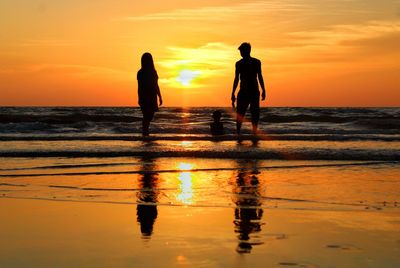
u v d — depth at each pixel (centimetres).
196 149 940
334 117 2833
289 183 602
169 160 842
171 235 364
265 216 428
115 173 693
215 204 481
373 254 316
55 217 425
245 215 432
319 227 388
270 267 291
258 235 364
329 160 834
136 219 418
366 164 780
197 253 319
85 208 464
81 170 724
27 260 304
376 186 579
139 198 512
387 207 465
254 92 1362
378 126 2216
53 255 314
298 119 2833
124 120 2906
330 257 310
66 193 542
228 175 670
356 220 412
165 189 564
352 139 1188
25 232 373
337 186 579
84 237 358
